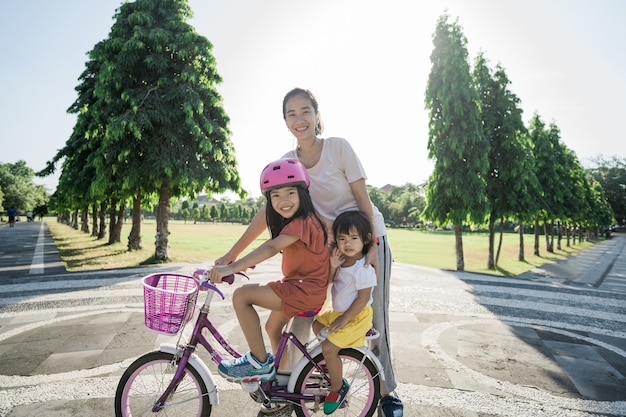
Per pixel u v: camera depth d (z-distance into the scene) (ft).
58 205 96.02
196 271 8.10
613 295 25.48
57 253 47.91
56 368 12.25
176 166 37.93
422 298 23.03
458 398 10.43
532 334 16.20
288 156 9.48
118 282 26.58
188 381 8.73
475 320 18.29
